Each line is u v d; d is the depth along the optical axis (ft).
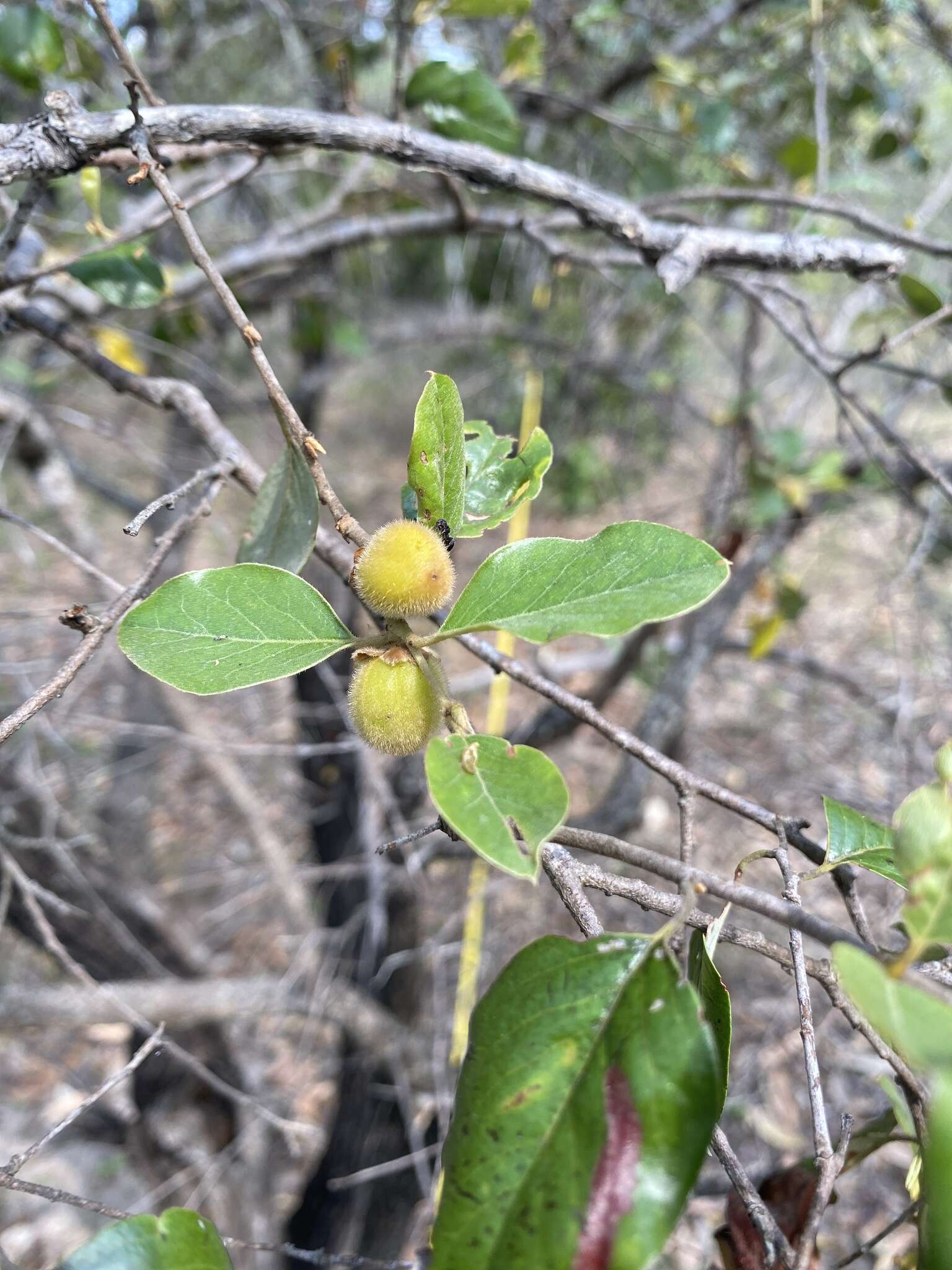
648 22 1.75
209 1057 1.79
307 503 0.64
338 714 1.78
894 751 1.84
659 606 0.46
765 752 2.38
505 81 1.48
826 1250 1.30
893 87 1.77
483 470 0.69
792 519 1.80
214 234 2.17
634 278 2.26
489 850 0.40
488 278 2.57
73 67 1.36
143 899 1.68
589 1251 0.39
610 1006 0.43
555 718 1.92
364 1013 1.64
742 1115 1.67
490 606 0.51
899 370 1.12
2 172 0.67
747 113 1.93
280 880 1.97
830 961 0.52
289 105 2.13
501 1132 0.42
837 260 0.92
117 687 2.47
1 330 0.94
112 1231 0.48
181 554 2.10
